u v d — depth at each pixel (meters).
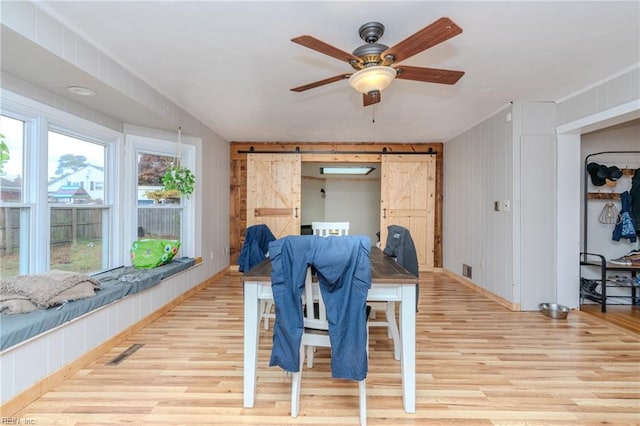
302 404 1.87
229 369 2.25
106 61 2.43
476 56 2.43
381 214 5.57
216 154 4.95
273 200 5.58
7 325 1.81
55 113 2.65
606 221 4.05
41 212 2.58
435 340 2.76
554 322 3.20
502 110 3.74
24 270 2.50
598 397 1.94
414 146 5.57
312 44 1.73
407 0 1.77
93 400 1.88
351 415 1.77
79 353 2.22
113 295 2.56
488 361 2.39
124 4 1.82
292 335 1.63
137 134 3.68
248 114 3.97
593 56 2.44
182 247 4.25
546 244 3.52
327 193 8.47
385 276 1.80
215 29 2.08
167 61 2.54
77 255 3.03
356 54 1.88
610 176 3.89
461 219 4.86
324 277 1.58
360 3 1.80
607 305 3.83
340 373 1.58
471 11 1.87
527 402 1.89
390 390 2.01
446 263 5.41
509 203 3.62
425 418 1.75
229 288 4.45
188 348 2.58
